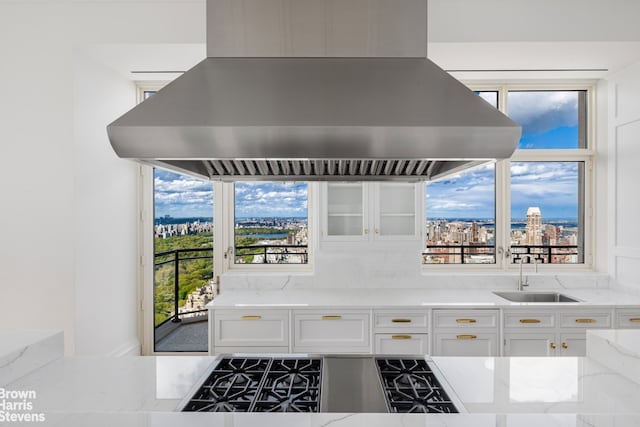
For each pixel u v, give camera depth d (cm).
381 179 181
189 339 349
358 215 303
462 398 124
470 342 268
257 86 119
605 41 263
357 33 132
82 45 264
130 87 330
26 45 264
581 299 286
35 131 262
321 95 115
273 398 130
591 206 343
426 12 133
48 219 262
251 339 270
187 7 265
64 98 263
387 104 112
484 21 264
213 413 105
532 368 149
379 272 327
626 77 307
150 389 131
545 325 267
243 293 308
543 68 307
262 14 133
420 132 106
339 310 268
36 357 147
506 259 342
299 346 269
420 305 267
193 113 109
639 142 297
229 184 342
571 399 122
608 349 147
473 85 341
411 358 164
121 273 315
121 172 316
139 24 265
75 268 264
